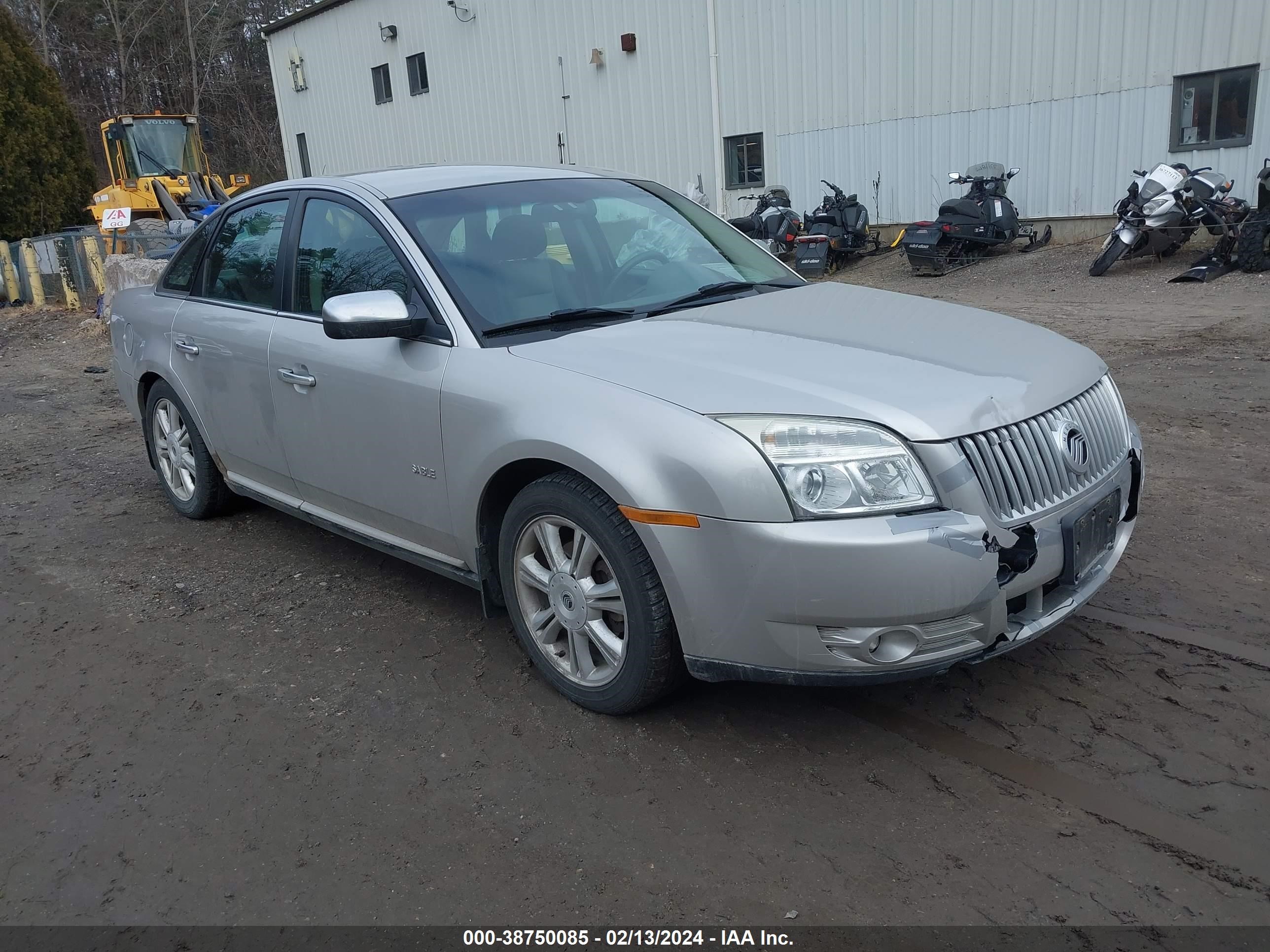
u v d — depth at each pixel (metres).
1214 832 2.52
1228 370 7.08
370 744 3.16
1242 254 10.87
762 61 17.16
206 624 4.09
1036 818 2.62
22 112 21.86
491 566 3.48
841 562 2.57
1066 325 9.27
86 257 15.41
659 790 2.84
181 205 19.86
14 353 12.70
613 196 4.25
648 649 2.95
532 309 3.53
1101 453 3.14
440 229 3.71
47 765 3.16
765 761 2.94
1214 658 3.32
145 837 2.78
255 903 2.50
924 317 3.52
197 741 3.24
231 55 47.28
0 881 2.64
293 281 4.15
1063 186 14.27
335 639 3.89
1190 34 12.61
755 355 3.05
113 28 43.59
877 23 15.62
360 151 25.92
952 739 2.99
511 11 20.77
